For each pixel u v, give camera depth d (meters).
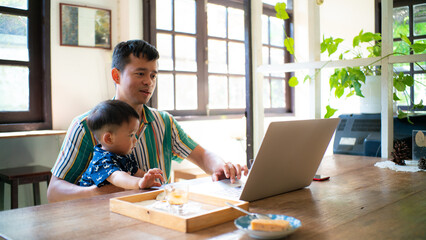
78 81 3.54
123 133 1.36
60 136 3.41
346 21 4.74
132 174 1.46
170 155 1.72
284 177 1.09
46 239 0.72
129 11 3.74
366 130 2.13
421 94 3.98
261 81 2.33
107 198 1.06
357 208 0.94
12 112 3.21
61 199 1.35
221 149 4.54
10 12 3.19
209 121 4.40
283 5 2.15
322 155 1.21
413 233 0.73
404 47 4.24
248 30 2.30
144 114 1.61
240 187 1.21
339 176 1.41
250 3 2.30
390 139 1.93
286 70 2.19
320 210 0.93
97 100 3.67
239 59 4.91
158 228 0.78
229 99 4.81
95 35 3.63
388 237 0.71
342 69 2.10
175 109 4.19
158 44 4.01
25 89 3.31
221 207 0.91
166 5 4.07
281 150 1.02
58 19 3.40
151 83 1.52
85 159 1.46
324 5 4.93
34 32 3.35
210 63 4.56
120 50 1.50
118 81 1.55
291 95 5.55
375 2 4.49
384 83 1.92
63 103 3.45
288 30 5.40
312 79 2.11
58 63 3.41
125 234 0.74
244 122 4.45
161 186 1.21
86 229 0.78
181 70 4.23
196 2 4.36
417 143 1.67
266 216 0.79
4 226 0.81
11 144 3.12
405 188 1.18
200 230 0.76
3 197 3.00
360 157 1.93
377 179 1.33
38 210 0.94
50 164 3.35
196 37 4.37
